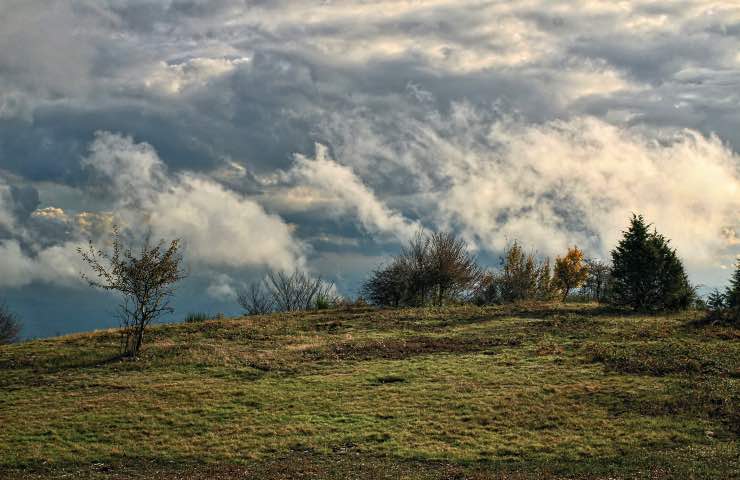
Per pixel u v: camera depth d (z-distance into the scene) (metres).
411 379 30.69
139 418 26.02
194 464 21.45
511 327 42.50
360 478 19.70
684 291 47.19
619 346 34.50
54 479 20.30
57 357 36.94
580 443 21.92
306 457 21.84
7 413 26.91
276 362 35.03
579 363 31.83
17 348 40.19
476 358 34.28
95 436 24.09
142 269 37.94
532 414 24.92
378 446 22.53
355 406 26.94
